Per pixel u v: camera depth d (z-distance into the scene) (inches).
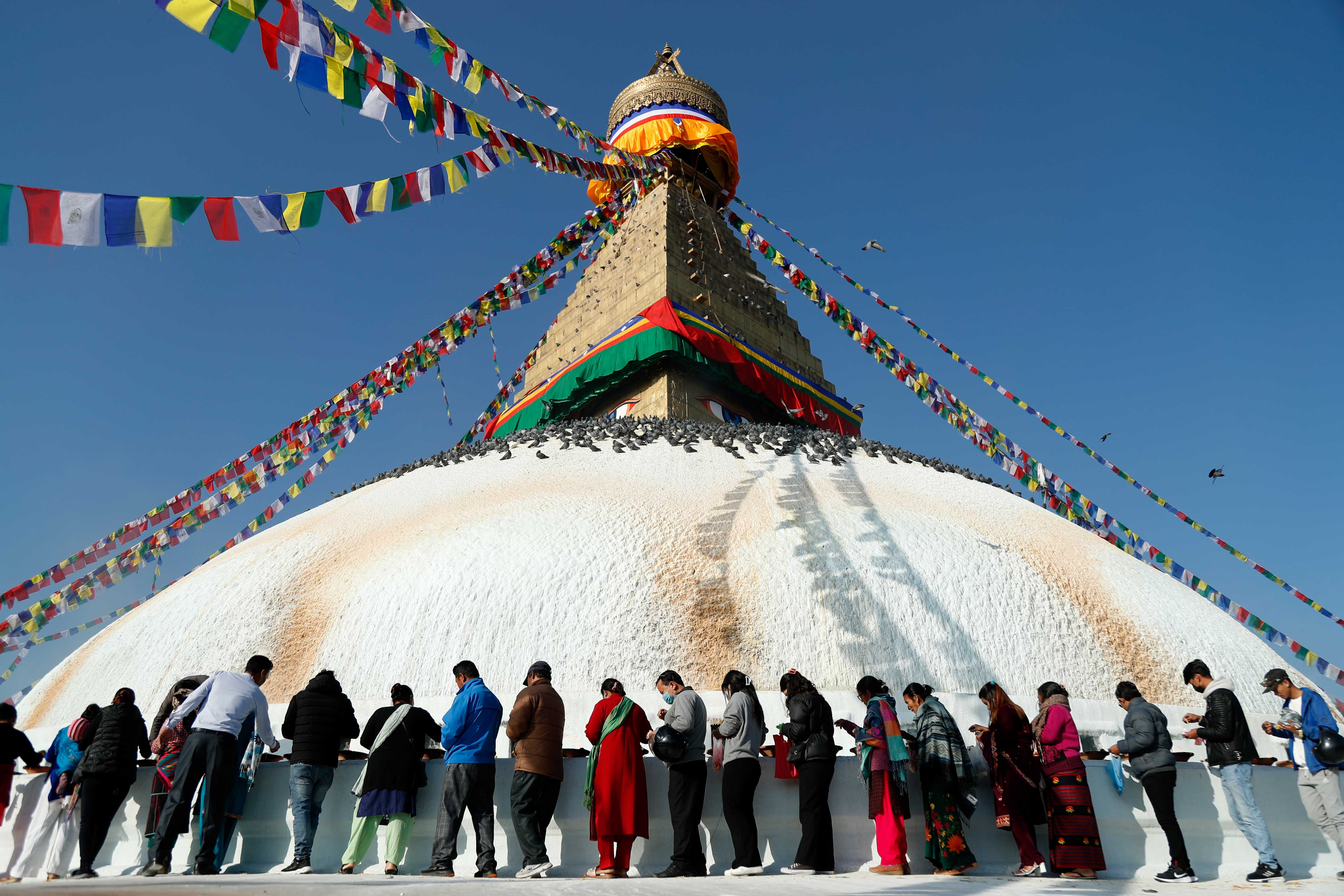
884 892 219.8
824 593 462.9
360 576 493.0
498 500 542.0
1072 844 284.8
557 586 453.7
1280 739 473.4
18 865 308.2
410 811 291.9
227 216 261.1
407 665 433.1
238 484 524.7
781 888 224.2
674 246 856.9
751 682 416.8
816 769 290.8
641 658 428.1
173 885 202.1
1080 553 558.3
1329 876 315.9
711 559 480.4
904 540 505.0
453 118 335.3
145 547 506.0
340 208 292.4
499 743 402.9
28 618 463.8
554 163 439.2
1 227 219.0
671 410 738.8
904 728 308.5
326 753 302.2
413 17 320.2
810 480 570.6
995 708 306.7
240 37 245.4
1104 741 432.8
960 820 289.4
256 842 313.6
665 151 996.6
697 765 290.8
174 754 308.8
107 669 498.0
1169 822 290.8
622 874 275.1
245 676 305.1
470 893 193.3
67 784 307.6
